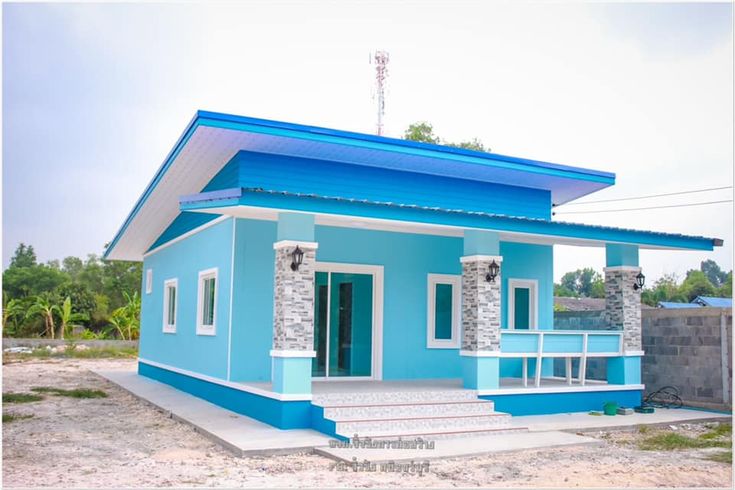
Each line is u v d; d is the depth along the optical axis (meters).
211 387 14.30
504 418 11.72
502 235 14.39
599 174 15.72
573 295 72.81
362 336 14.28
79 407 14.66
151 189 15.80
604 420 12.60
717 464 9.34
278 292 11.41
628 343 14.41
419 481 8.09
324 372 13.90
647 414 13.45
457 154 13.99
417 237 14.99
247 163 13.04
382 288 14.46
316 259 13.77
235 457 9.41
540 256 16.55
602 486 7.97
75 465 8.92
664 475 8.59
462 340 13.01
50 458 9.38
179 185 15.42
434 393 12.06
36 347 34.84
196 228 15.95
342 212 11.09
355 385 13.07
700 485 8.16
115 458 9.38
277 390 11.17
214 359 14.12
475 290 12.80
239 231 13.28
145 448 10.09
